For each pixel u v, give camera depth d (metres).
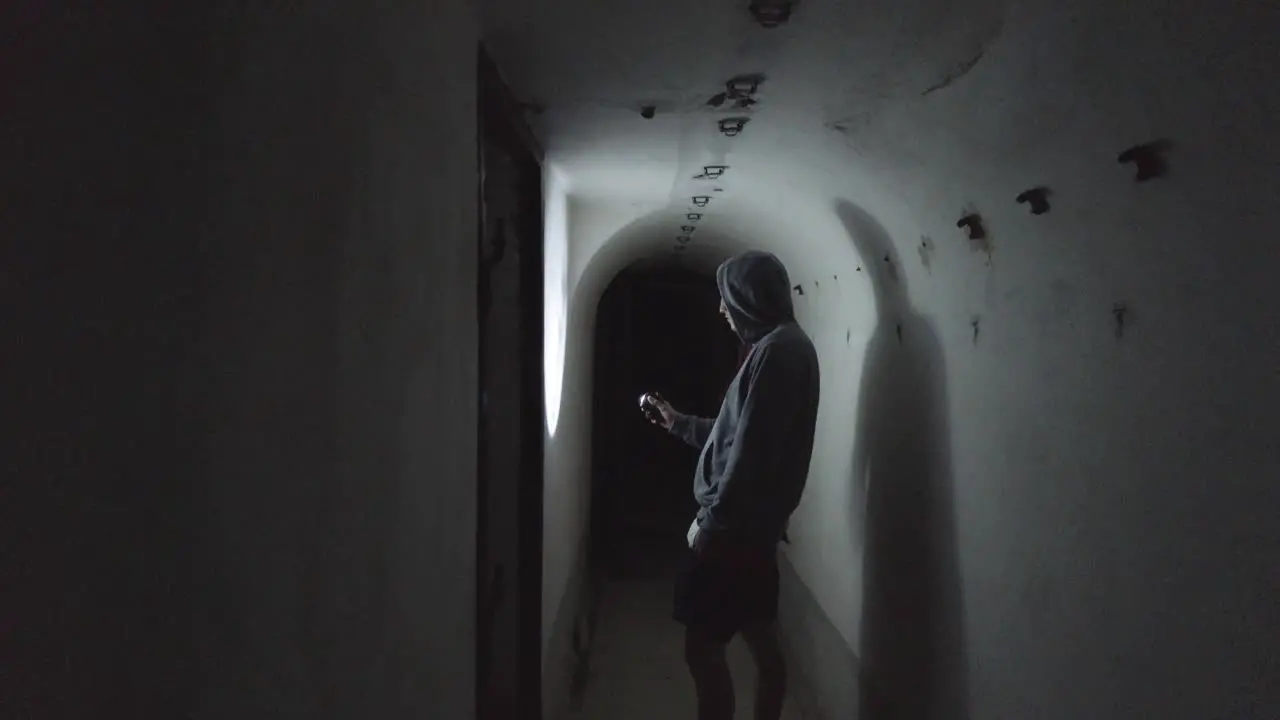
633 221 2.95
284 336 0.55
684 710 2.67
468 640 1.13
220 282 0.46
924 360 1.83
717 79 1.45
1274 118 0.70
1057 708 1.17
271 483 0.53
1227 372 0.77
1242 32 0.73
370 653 0.72
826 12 1.13
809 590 3.17
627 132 1.86
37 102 0.33
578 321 3.13
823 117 1.63
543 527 2.14
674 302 7.29
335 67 0.64
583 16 1.16
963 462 1.57
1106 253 1.02
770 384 1.98
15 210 0.32
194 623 0.44
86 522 0.36
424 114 0.91
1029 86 1.10
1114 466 1.00
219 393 0.46
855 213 2.09
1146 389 0.93
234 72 0.48
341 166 0.65
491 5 1.12
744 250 3.72
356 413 0.69
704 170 2.30
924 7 1.08
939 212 1.60
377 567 0.74
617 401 6.32
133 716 0.39
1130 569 0.97
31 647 0.33
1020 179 1.24
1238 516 0.76
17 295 0.32
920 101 1.37
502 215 1.96
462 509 1.09
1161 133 0.88
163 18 0.41
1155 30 0.84
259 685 0.51
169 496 0.41
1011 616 1.35
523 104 1.63
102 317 0.37
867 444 2.35
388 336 0.77
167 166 0.41
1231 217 0.76
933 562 1.76
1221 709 0.79
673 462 7.27
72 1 0.35
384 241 0.76
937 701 1.72
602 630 3.43
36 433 0.33
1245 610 0.75
